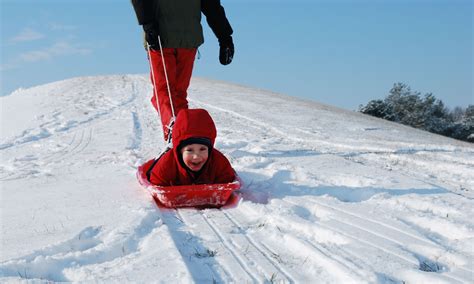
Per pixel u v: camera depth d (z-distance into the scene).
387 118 44.38
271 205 4.09
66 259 2.94
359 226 3.45
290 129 11.16
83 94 20.20
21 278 2.66
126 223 3.57
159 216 3.88
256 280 2.65
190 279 2.59
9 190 5.14
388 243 3.08
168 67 6.11
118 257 3.06
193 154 4.40
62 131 11.07
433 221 3.55
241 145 8.08
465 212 3.85
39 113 14.57
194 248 3.16
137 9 5.77
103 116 13.52
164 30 5.96
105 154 7.61
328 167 5.91
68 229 3.54
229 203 4.41
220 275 2.72
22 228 3.63
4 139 10.16
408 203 4.20
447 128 44.88
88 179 5.45
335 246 3.05
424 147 8.66
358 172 5.60
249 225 3.68
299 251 3.07
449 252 2.88
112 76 30.73
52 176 5.80
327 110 18.58
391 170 5.92
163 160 4.55
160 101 6.12
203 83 28.98
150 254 2.98
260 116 13.95
